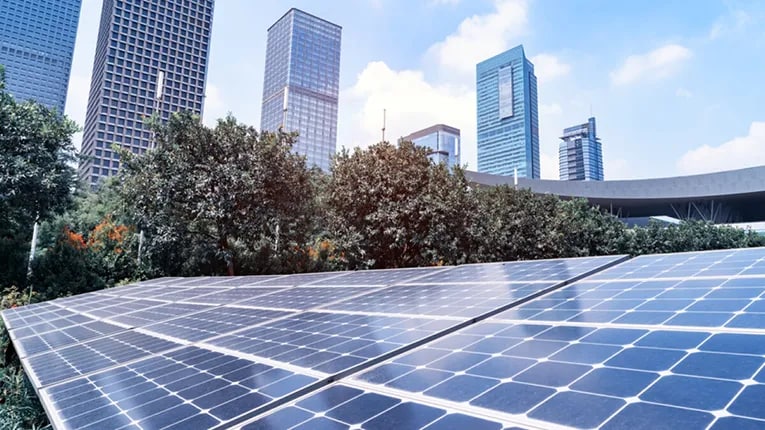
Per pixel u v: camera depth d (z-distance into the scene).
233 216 25.56
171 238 25.38
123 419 3.47
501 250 35.69
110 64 133.62
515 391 2.86
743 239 58.38
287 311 7.61
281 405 3.34
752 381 2.41
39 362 6.06
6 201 20.89
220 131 26.78
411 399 3.05
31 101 23.36
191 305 9.77
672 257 7.48
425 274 10.76
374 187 28.22
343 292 9.12
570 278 6.93
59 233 28.31
